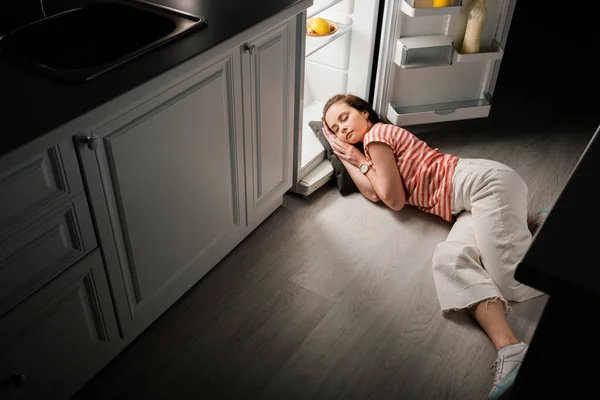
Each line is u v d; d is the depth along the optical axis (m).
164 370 1.76
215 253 2.05
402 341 1.86
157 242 1.72
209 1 1.85
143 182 1.58
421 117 2.75
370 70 2.66
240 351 1.82
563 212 0.64
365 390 1.72
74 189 1.37
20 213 1.27
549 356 0.61
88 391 1.69
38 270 1.36
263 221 2.31
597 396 0.61
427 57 2.65
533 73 3.29
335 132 2.45
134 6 1.77
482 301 1.88
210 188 1.87
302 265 2.13
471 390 1.72
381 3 2.57
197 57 1.54
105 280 1.58
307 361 1.80
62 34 1.75
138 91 1.39
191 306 1.96
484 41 2.73
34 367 1.45
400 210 2.40
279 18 1.81
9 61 1.44
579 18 3.84
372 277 2.09
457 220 2.23
